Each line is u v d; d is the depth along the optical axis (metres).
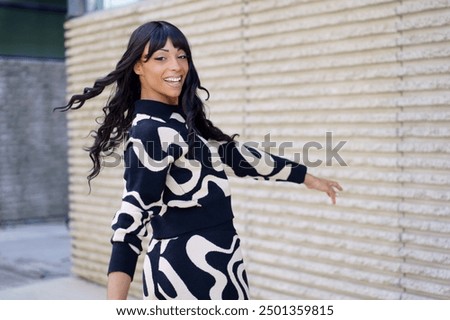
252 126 4.79
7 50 10.88
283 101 4.52
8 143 11.05
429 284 3.72
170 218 2.45
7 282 6.77
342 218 4.18
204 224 2.44
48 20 11.23
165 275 2.42
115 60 6.01
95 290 6.17
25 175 11.23
